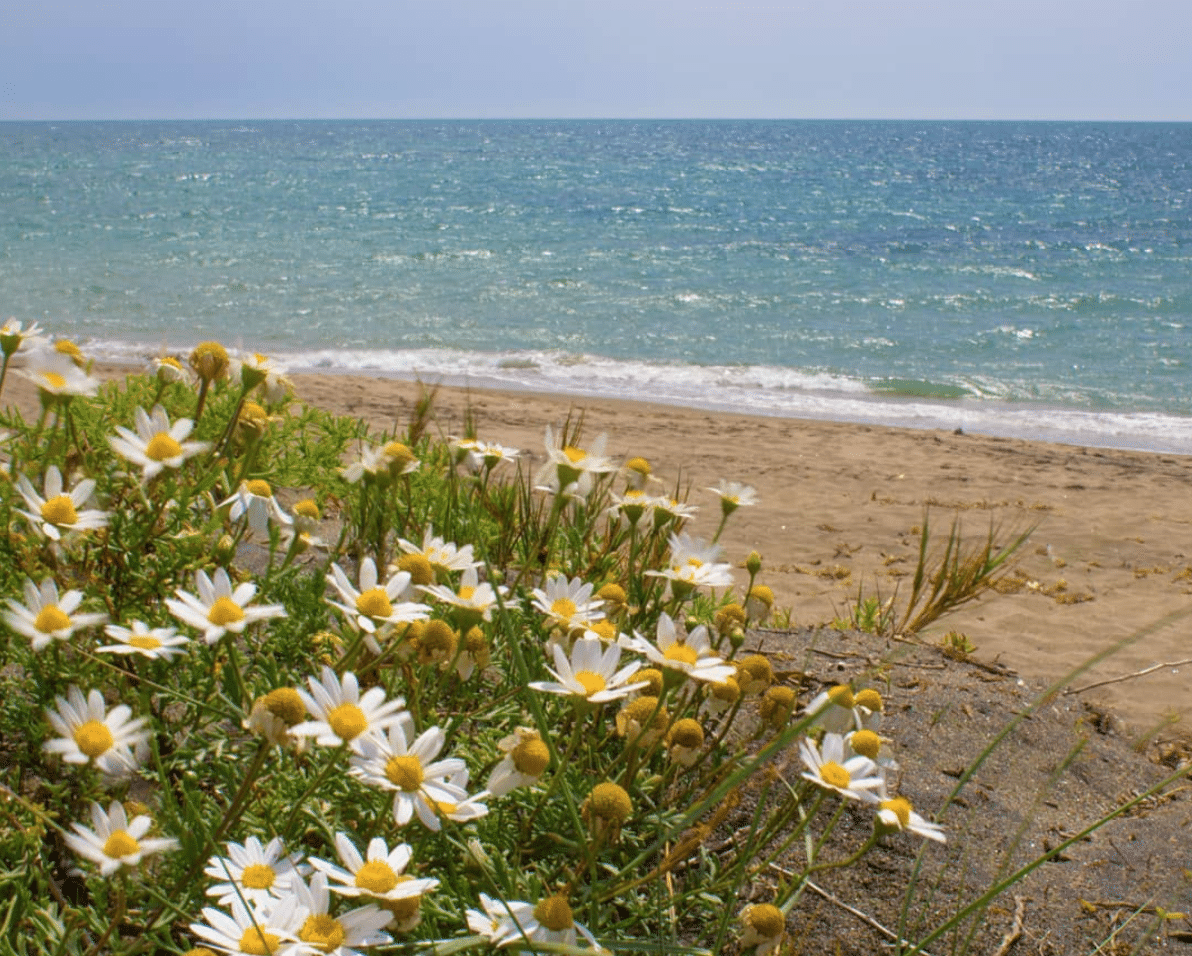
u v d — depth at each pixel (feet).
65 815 6.68
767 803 8.59
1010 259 116.06
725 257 114.52
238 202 169.07
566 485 8.96
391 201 177.27
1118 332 76.54
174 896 5.48
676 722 6.93
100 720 5.62
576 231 137.39
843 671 12.21
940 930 6.46
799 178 259.60
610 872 6.91
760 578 23.34
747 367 63.98
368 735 5.44
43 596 6.19
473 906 5.92
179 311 74.64
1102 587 24.00
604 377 59.41
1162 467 39.81
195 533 8.10
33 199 166.30
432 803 5.37
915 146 509.76
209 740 7.03
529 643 9.12
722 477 34.14
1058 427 51.34
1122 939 8.10
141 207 155.74
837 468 36.65
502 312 79.51
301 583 8.64
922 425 50.78
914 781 9.82
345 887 5.14
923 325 78.54
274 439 13.69
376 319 75.00
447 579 7.59
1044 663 18.30
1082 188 233.55
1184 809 10.57
